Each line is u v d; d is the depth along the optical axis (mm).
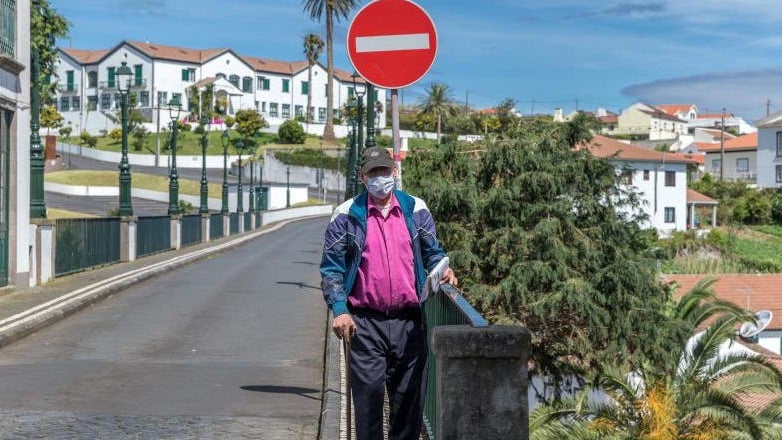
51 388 8789
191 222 38000
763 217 80312
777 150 94500
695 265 56406
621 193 23625
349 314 4879
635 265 21453
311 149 111500
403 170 22594
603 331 21031
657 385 15594
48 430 7035
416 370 5055
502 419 3605
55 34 36406
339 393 8297
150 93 123188
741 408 14656
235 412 7848
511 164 21844
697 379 15758
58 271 19938
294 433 7125
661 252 24344
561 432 14742
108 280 19781
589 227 22688
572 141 23516
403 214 5039
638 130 184125
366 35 7551
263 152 109250
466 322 4145
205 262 29406
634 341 21297
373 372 4961
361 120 32719
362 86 41344
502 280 21109
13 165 16750
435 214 21500
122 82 27734
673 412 14891
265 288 20375
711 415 14719
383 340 4984
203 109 121062
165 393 8648
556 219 21266
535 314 20312
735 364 16016
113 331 13203
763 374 15805
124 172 26422
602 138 79062
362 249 4941
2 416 7496
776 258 64625
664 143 146375
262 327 13883
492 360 3613
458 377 3607
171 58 124000
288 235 55062
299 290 20062
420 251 5094
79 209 69250
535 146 22219
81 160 111375
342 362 10000
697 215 82875
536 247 21156
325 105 140125
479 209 21219
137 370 9961
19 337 12281
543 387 22531
